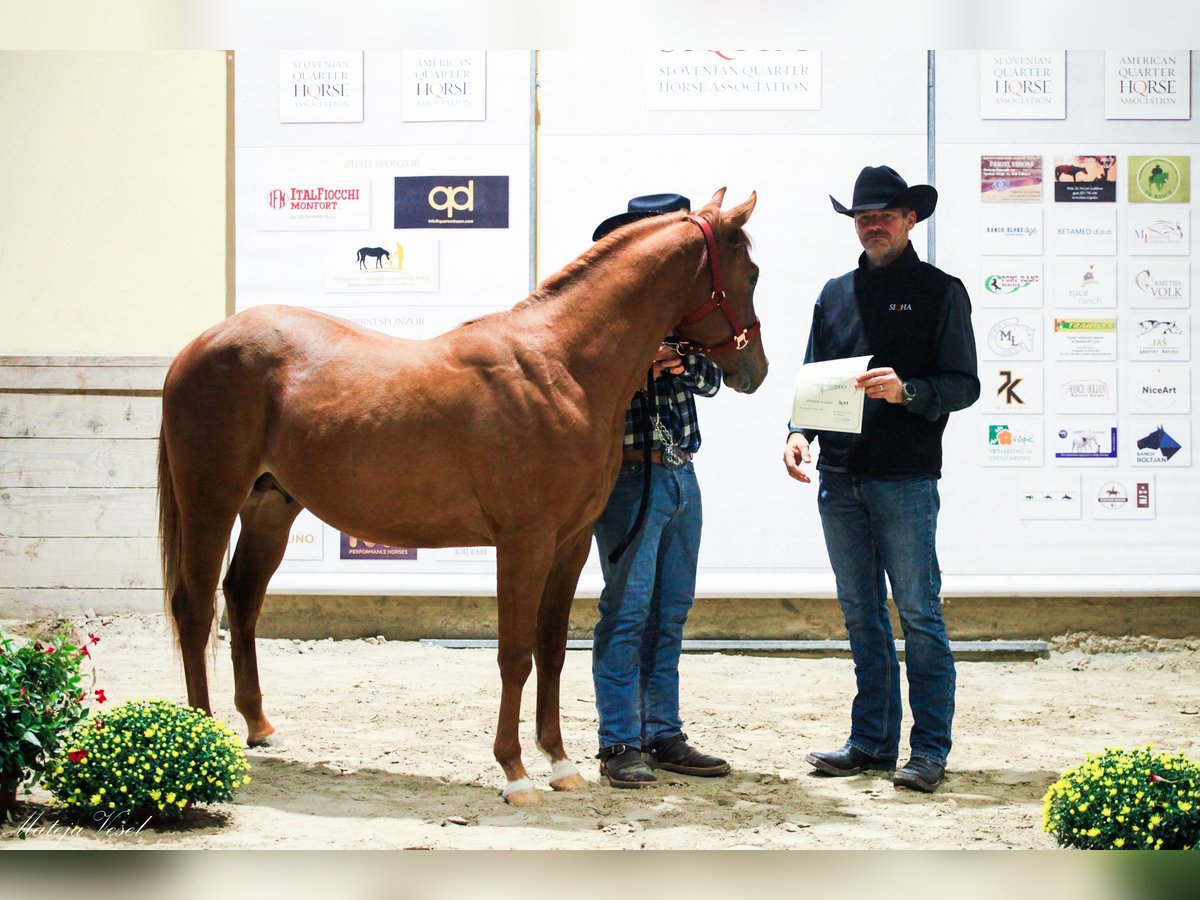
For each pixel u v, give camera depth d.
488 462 3.64
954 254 6.68
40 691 3.37
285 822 3.38
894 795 3.81
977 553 6.69
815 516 6.66
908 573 3.97
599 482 3.73
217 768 3.36
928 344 4.07
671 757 4.08
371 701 5.31
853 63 6.64
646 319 3.77
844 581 4.20
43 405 6.98
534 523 3.65
